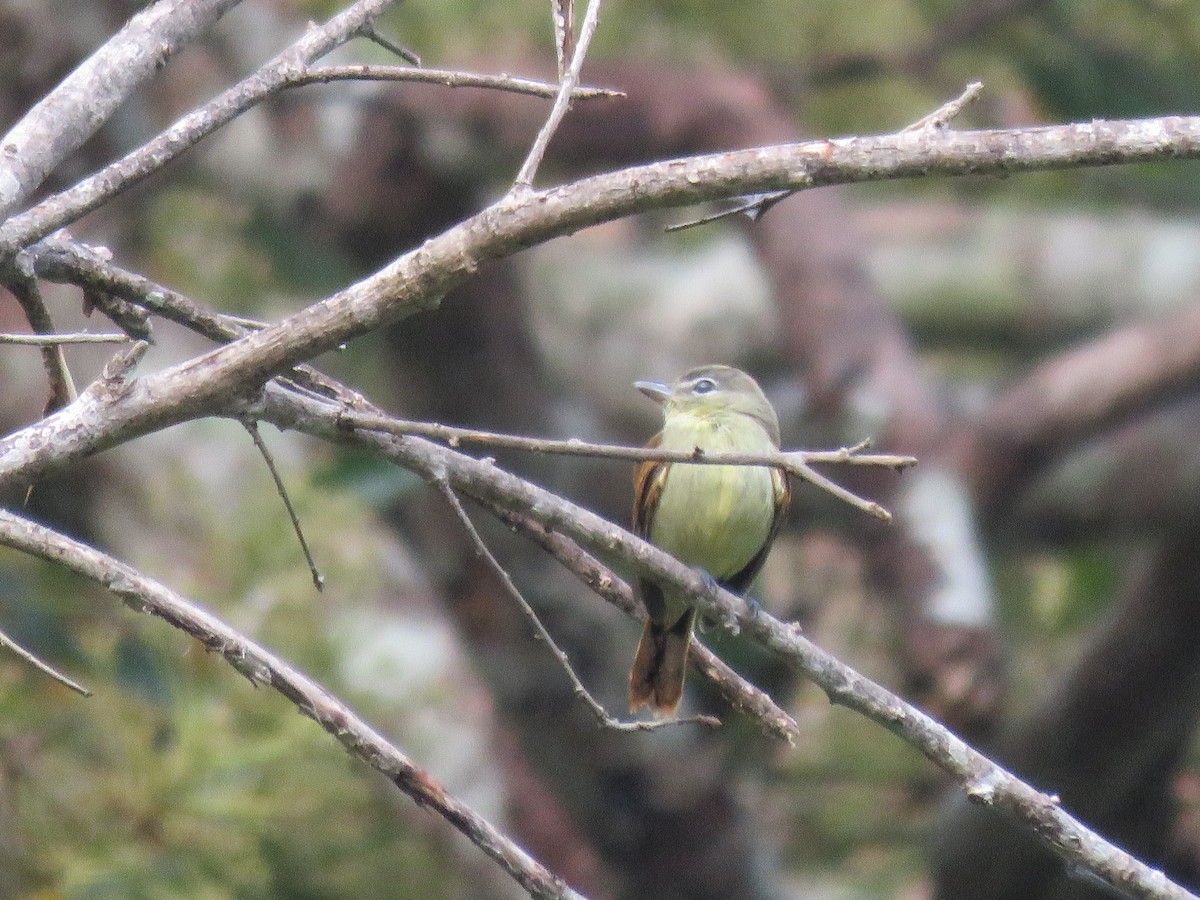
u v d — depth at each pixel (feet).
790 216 48.16
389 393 49.88
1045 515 47.34
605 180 15.60
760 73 51.37
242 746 32.32
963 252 60.39
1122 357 45.80
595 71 46.42
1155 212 61.46
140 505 36.58
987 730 41.39
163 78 43.29
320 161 44.88
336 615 37.52
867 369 46.55
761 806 49.47
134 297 17.71
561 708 49.32
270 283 45.96
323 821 34.12
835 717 45.80
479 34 47.42
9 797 31.86
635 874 48.52
